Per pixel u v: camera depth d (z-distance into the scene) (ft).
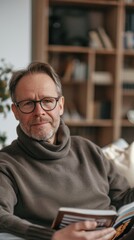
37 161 5.78
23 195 5.49
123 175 7.08
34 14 15.61
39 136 5.77
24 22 13.89
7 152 5.84
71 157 6.08
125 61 17.53
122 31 16.26
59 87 6.03
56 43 15.99
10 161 5.68
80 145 6.37
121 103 17.95
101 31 16.55
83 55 16.90
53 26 16.05
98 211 4.40
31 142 5.72
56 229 4.65
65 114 16.49
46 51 15.60
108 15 16.89
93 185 6.01
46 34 15.48
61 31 16.22
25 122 5.77
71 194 5.77
